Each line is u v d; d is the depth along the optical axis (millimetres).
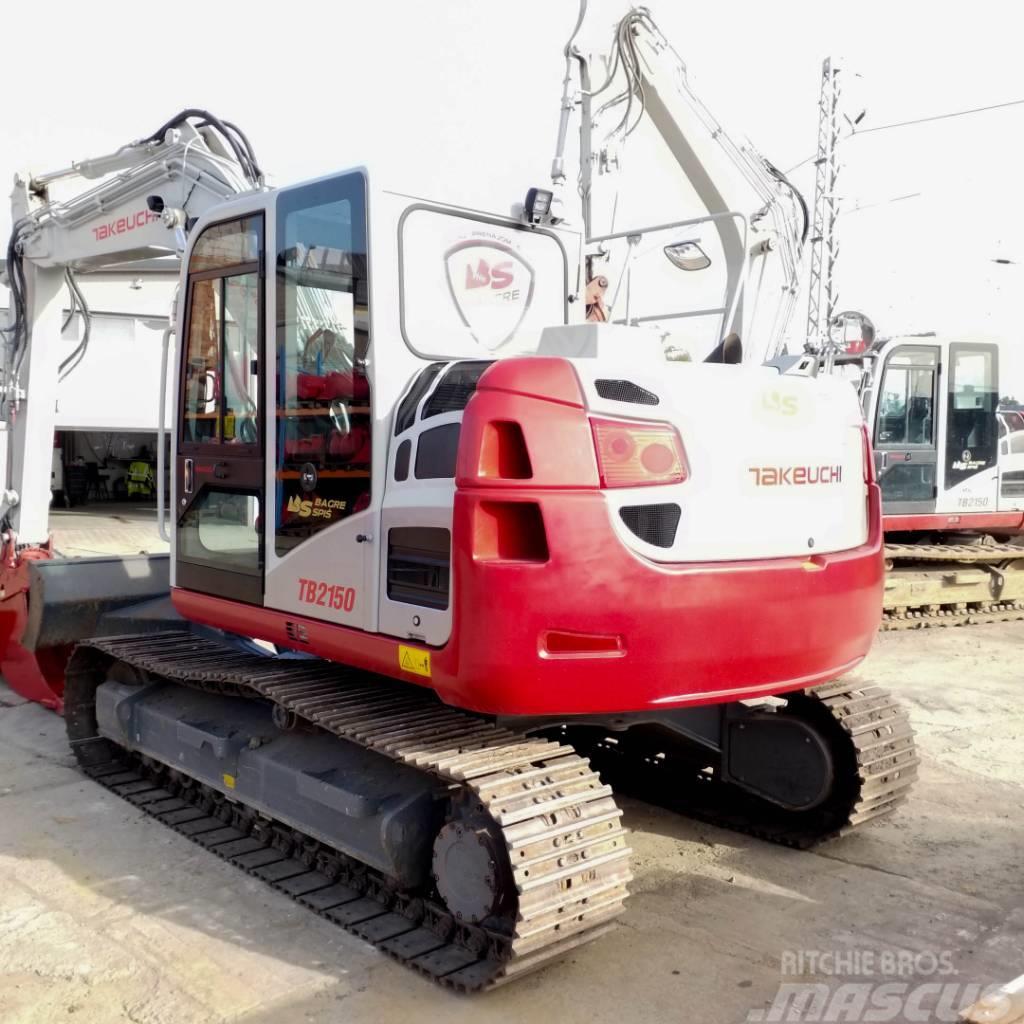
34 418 6652
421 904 3510
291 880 3910
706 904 3789
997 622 9547
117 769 5176
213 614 4352
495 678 3064
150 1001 3117
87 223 6086
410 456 3449
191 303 4441
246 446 4113
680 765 4977
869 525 3936
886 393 9352
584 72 5828
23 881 3951
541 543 3084
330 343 3738
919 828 4520
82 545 13141
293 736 4105
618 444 3156
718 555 3338
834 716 4125
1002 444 9984
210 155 5254
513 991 3193
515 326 4105
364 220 3604
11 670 6516
